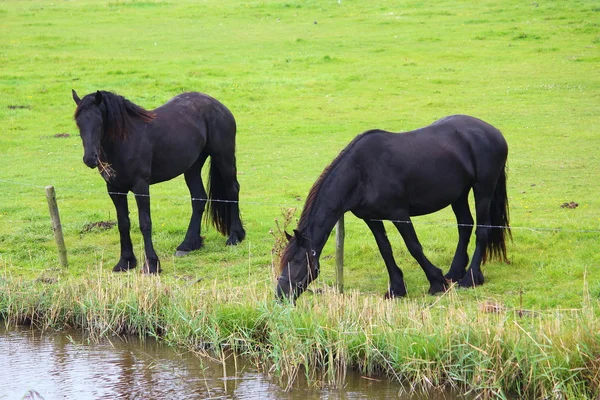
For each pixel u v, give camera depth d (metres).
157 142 11.90
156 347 9.73
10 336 10.22
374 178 10.03
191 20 41.78
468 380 7.98
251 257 12.34
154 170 12.08
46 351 9.65
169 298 10.12
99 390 8.45
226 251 12.76
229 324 9.42
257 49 34.00
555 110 22.69
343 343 8.56
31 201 15.80
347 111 23.88
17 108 24.12
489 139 10.63
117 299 10.27
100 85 26.44
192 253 12.78
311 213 9.70
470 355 7.99
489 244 10.85
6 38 36.16
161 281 11.25
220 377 8.72
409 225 10.30
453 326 8.30
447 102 24.36
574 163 17.31
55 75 28.12
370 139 10.12
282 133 21.64
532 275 10.82
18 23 40.72
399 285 10.41
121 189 11.91
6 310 10.67
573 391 7.40
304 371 8.79
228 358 9.27
